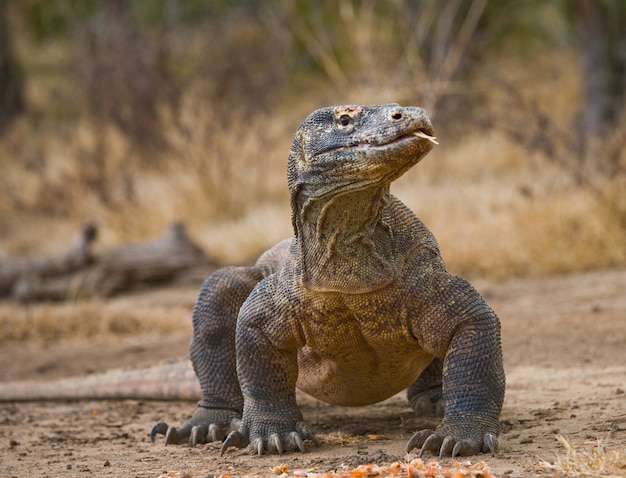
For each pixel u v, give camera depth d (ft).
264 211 121.90
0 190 147.74
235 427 43.78
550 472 33.47
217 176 131.95
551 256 95.04
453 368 38.11
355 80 137.80
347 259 38.04
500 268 95.81
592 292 82.43
